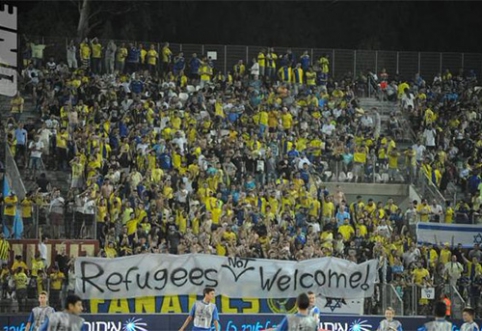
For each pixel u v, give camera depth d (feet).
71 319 185.78
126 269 318.45
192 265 322.34
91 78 481.46
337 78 565.12
